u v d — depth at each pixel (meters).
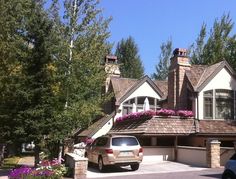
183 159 27.20
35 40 22.25
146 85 37.25
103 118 36.00
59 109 21.91
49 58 22.23
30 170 16.70
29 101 21.50
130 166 23.81
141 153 22.34
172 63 32.97
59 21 23.42
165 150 28.55
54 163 18.88
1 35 23.86
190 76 31.53
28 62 22.11
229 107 30.73
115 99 35.66
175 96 32.00
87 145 26.61
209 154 23.48
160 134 27.73
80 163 19.12
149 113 28.88
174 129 28.28
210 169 22.41
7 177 19.53
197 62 53.06
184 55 32.34
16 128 21.39
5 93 21.92
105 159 21.94
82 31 23.53
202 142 28.73
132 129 29.47
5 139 22.19
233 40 46.66
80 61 22.67
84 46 23.25
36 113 21.22
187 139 29.66
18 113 21.48
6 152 35.00
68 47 22.77
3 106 21.91
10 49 23.02
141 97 36.88
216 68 30.78
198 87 30.03
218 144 23.50
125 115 33.44
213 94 30.39
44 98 21.64
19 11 24.52
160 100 36.97
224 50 50.31
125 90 36.97
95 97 23.52
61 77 22.09
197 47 53.41
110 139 22.19
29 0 24.53
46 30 22.38
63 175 19.22
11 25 24.30
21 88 21.50
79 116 22.12
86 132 35.50
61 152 23.14
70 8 23.52
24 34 23.73
